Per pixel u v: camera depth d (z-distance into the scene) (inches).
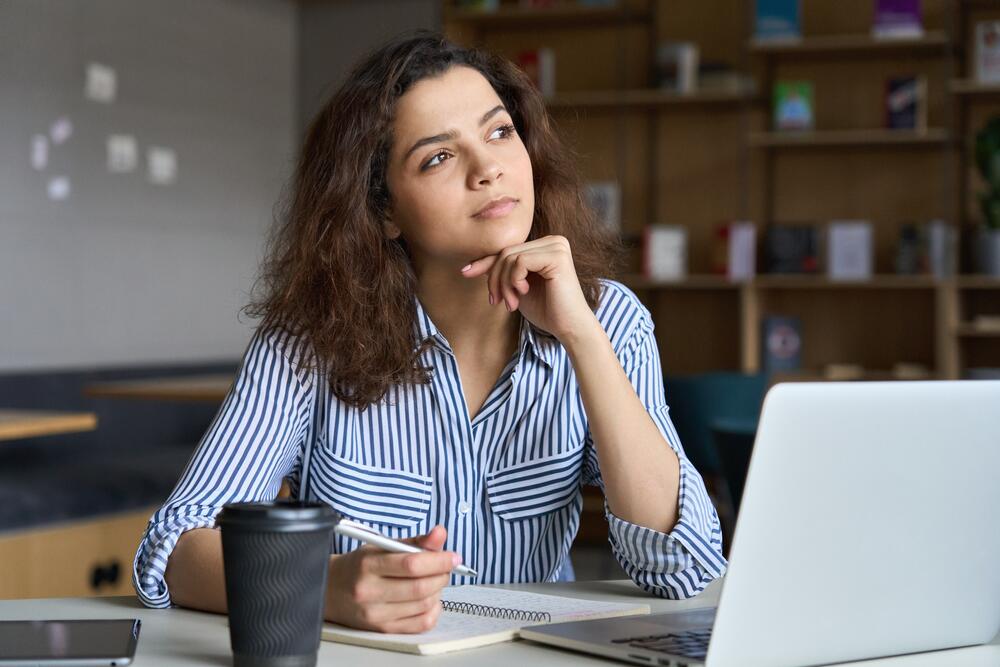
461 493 62.3
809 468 39.0
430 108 60.3
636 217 259.3
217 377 217.0
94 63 225.6
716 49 253.0
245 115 266.7
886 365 244.5
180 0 247.1
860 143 243.3
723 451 137.1
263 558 38.5
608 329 66.2
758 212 251.3
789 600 39.7
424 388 62.6
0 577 149.1
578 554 231.6
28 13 211.6
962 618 44.8
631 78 258.4
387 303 62.1
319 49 282.7
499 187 59.5
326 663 41.6
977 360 237.0
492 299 58.1
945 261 228.1
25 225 211.2
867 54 242.4
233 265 262.4
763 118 250.2
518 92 68.9
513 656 42.8
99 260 226.8
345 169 61.9
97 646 42.0
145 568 53.2
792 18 236.5
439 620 47.9
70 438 208.8
